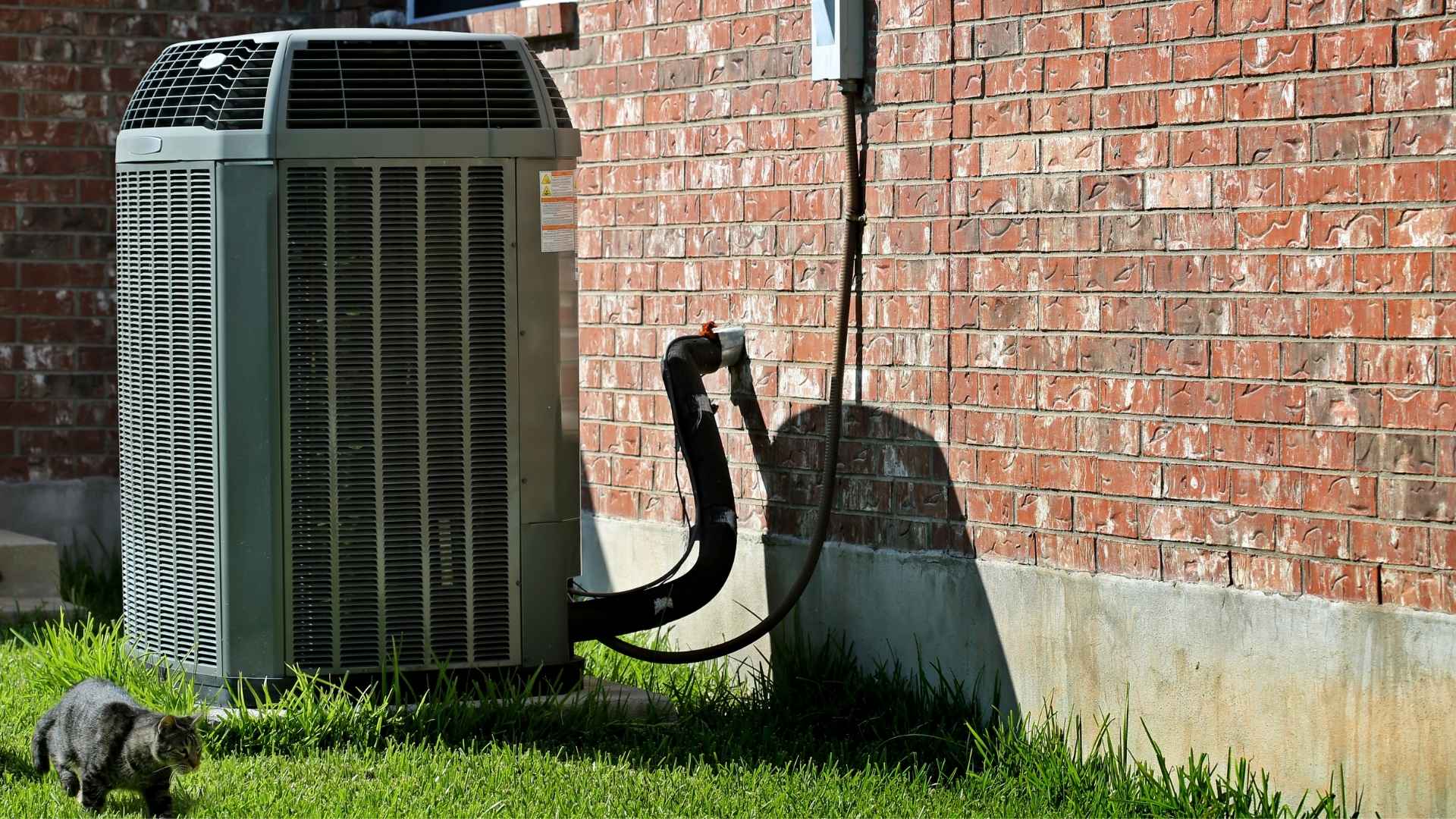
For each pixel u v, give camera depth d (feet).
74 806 16.46
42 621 26.25
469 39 20.22
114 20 31.07
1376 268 16.15
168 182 19.89
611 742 19.74
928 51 20.33
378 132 19.39
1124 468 18.38
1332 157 16.47
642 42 24.72
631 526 25.05
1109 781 17.99
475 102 19.84
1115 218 18.40
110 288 31.24
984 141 19.76
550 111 20.12
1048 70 19.02
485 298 19.93
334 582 19.75
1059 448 19.06
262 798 16.75
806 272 22.06
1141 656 18.20
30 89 30.60
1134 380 18.28
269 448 19.54
